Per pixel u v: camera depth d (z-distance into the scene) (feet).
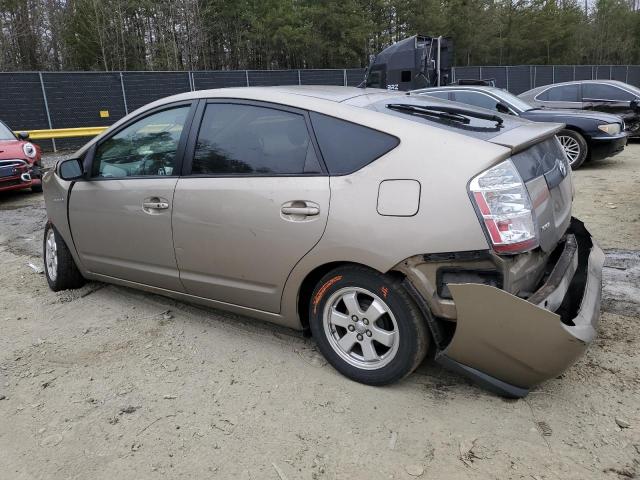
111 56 102.89
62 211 13.92
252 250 10.25
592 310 8.86
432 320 8.65
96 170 13.28
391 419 8.80
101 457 8.22
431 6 122.42
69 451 8.39
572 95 40.16
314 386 9.82
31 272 17.02
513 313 7.96
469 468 7.66
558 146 10.75
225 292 11.07
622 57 164.35
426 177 8.46
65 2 101.50
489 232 8.05
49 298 14.66
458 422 8.66
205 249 10.97
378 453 8.05
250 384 10.00
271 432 8.63
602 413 8.73
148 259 12.20
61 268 14.56
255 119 10.53
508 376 8.53
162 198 11.51
